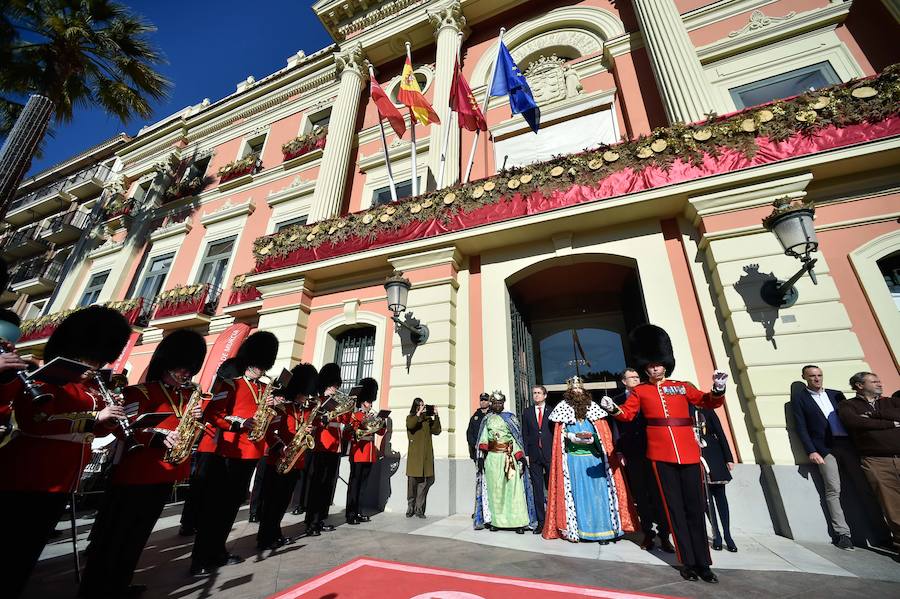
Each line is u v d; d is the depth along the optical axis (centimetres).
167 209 1537
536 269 746
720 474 409
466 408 673
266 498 412
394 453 658
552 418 466
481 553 381
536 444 497
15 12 962
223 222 1343
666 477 333
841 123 534
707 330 564
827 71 713
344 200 1126
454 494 607
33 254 2022
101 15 1084
